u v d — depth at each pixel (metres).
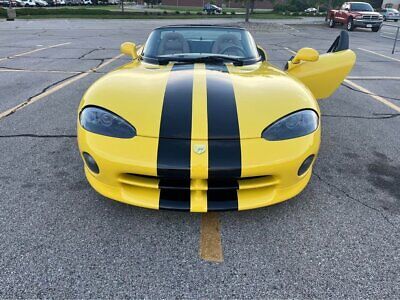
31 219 2.28
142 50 3.51
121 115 2.13
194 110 2.13
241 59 3.20
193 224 2.27
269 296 1.73
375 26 20.06
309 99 2.42
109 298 1.69
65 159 3.14
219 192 2.09
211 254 2.01
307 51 3.27
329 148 3.55
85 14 31.81
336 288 1.78
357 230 2.23
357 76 7.29
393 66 8.60
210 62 3.08
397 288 1.78
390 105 5.17
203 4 66.38
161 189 2.08
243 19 30.20
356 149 3.53
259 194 2.13
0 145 3.42
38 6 51.59
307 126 2.20
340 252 2.03
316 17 37.81
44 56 9.20
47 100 5.04
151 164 1.96
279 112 2.19
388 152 3.46
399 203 2.55
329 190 2.71
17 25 20.58
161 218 2.32
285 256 2.00
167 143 1.99
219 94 2.28
